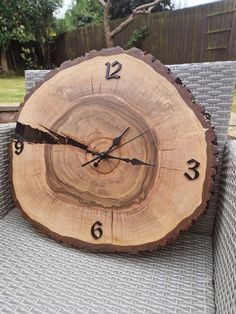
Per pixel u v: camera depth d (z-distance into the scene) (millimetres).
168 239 405
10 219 529
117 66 423
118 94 420
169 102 395
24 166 486
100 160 431
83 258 420
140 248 416
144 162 410
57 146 460
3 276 368
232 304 260
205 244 456
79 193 449
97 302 327
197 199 390
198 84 459
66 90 453
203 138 383
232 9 2043
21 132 488
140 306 321
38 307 317
